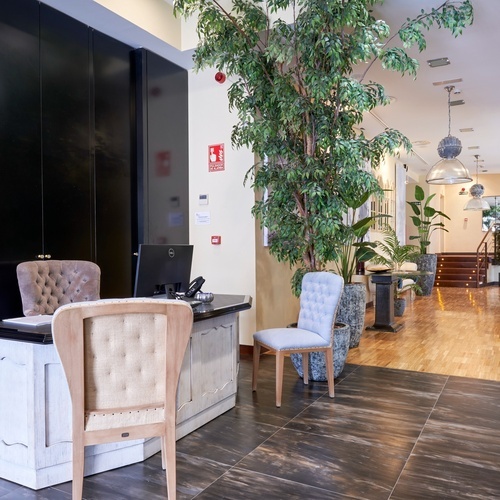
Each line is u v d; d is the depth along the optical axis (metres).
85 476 2.31
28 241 3.66
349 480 2.26
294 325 4.04
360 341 5.51
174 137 5.14
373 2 3.55
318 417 3.08
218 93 5.16
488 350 4.99
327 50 3.34
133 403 1.92
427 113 6.86
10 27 3.55
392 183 9.82
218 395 3.10
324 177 3.78
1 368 2.30
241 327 4.99
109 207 4.43
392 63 3.43
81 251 4.12
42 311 3.24
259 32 4.01
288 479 2.27
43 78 3.81
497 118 7.16
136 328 1.90
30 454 2.21
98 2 3.84
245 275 5.00
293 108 3.51
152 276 2.74
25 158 3.66
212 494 2.13
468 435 2.78
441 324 6.66
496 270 13.29
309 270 4.05
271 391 3.65
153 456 2.55
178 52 4.86
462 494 2.12
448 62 4.98
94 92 4.28
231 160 5.09
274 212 3.86
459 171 6.25
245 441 2.71
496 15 4.00
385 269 6.55
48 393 2.23
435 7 3.96
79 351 1.80
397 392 3.61
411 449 2.60
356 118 3.83
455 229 14.73
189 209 5.34
